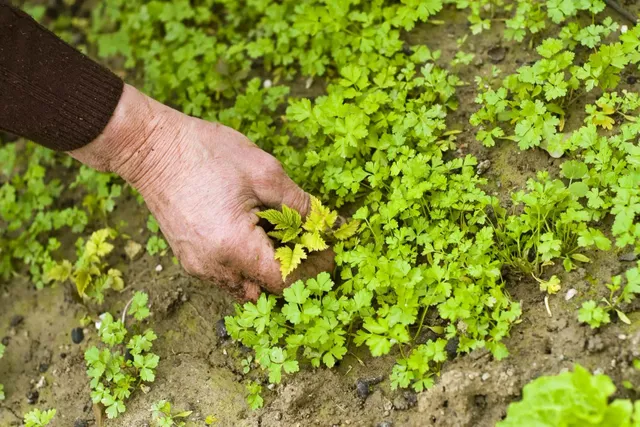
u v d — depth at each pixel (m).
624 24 0.95
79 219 1.01
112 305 0.96
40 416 0.90
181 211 0.86
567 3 0.93
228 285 0.88
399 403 0.85
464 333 0.85
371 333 0.85
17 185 1.05
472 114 0.94
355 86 0.97
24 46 0.83
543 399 0.78
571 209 0.85
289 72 1.02
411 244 0.90
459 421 0.82
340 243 0.88
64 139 0.86
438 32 1.00
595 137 0.87
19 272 1.01
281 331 0.87
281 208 0.88
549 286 0.85
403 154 0.91
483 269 0.85
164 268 0.97
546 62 0.91
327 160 0.93
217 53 1.04
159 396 0.90
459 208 0.88
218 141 0.88
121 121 0.85
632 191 0.84
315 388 0.87
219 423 0.87
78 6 1.19
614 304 0.83
